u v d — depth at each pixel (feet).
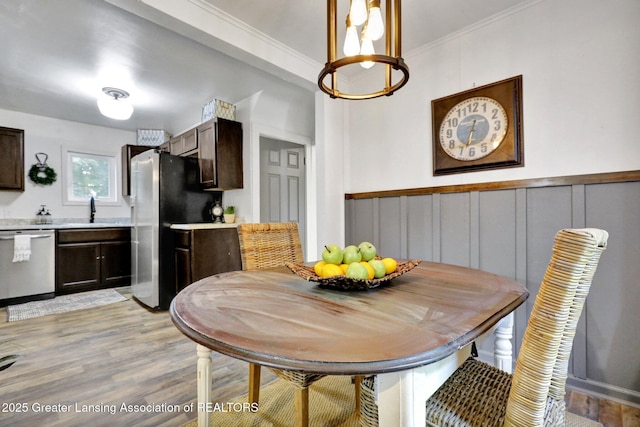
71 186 14.21
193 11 6.09
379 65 9.00
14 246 11.06
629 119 5.34
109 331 8.64
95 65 8.92
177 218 11.09
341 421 4.98
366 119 9.37
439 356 2.02
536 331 2.30
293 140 12.78
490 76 6.89
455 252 7.42
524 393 2.35
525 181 6.37
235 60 8.71
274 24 6.96
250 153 11.32
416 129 8.20
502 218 6.71
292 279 4.17
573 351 5.85
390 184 8.77
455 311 2.76
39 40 7.63
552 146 6.11
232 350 2.08
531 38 6.35
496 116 6.77
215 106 11.16
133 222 11.93
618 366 5.42
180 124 14.60
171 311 2.94
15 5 6.31
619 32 5.43
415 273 4.48
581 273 2.16
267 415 5.12
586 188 5.72
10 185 12.28
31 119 13.11
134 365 6.72
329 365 1.86
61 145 13.85
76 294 12.52
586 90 5.75
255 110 11.29
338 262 3.72
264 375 6.46
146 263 10.85
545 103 6.19
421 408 2.28
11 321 9.43
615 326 5.45
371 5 3.84
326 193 9.16
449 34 7.41
